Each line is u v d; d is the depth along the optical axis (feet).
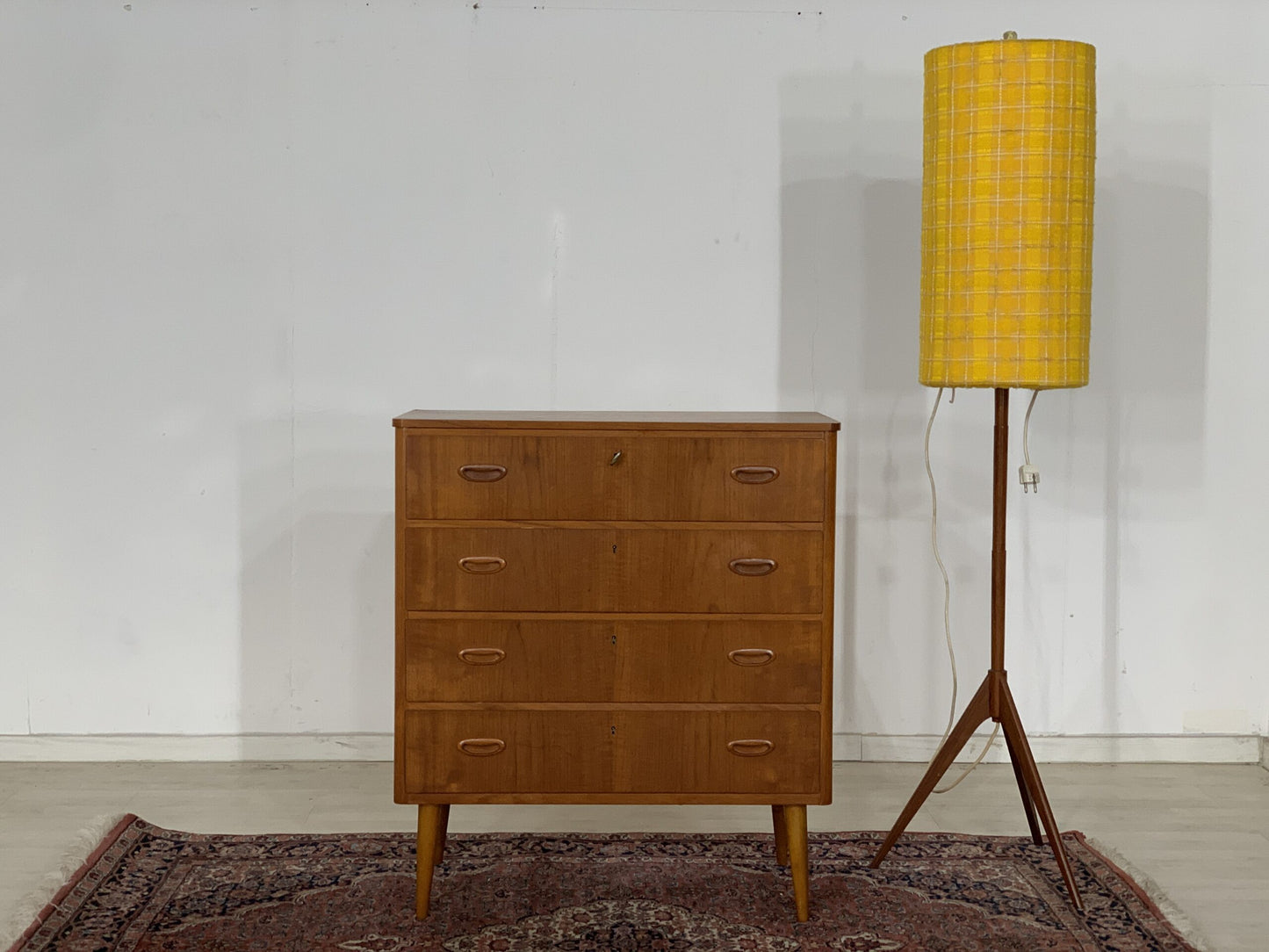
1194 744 11.57
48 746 11.28
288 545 11.27
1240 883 8.83
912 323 11.26
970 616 11.48
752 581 8.20
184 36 10.85
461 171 11.05
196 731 11.39
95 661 11.29
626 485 8.11
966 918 8.18
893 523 11.42
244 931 7.87
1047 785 10.89
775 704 8.27
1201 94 11.16
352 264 11.08
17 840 9.37
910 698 11.55
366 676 11.39
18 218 10.91
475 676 8.21
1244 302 11.34
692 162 11.12
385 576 11.33
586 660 8.22
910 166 11.16
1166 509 11.46
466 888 8.56
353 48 10.93
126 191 10.94
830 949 7.73
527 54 11.00
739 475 8.13
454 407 11.23
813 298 11.24
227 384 11.13
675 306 11.22
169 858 8.98
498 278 11.14
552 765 8.28
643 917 8.15
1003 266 8.19
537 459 8.09
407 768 8.24
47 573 11.21
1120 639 11.55
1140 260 11.27
